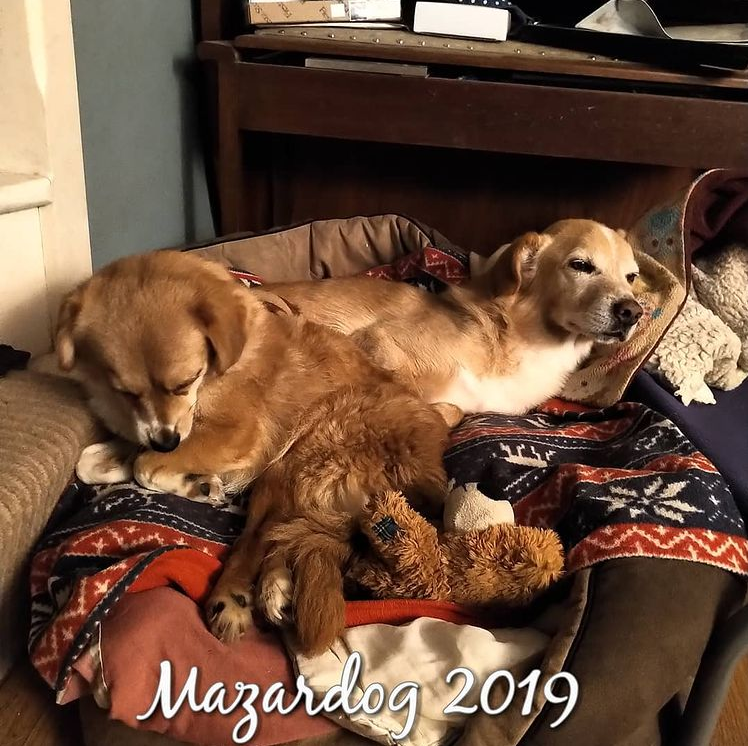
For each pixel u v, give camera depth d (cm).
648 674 109
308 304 193
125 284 137
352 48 200
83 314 136
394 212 273
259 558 131
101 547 126
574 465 147
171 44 221
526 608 128
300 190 272
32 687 133
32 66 155
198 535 137
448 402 189
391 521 126
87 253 182
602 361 192
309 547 127
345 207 274
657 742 119
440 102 204
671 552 120
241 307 142
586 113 201
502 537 125
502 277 188
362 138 210
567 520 137
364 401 153
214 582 129
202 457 144
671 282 185
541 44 221
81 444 144
